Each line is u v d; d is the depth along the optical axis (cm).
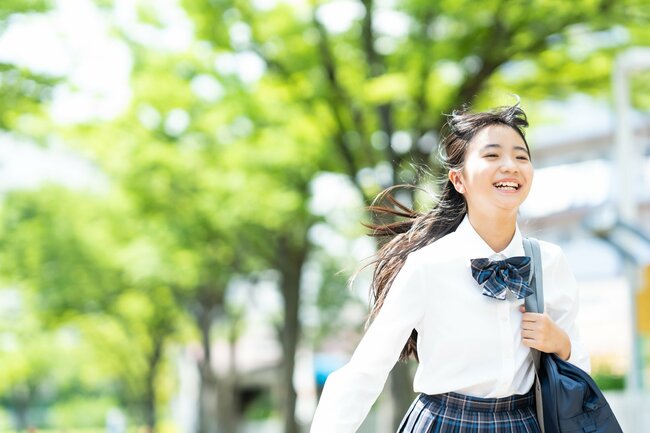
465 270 323
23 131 1399
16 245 2788
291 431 2261
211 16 1443
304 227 2089
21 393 6462
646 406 1285
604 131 3456
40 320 3272
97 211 2591
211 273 2450
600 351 1877
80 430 6675
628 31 1391
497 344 320
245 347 5066
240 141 1627
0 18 1198
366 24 1384
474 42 1373
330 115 1516
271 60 1467
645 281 1320
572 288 338
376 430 2773
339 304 3200
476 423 320
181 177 1877
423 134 1441
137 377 4444
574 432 316
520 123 331
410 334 331
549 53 1425
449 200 345
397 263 347
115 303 3231
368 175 1584
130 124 1733
